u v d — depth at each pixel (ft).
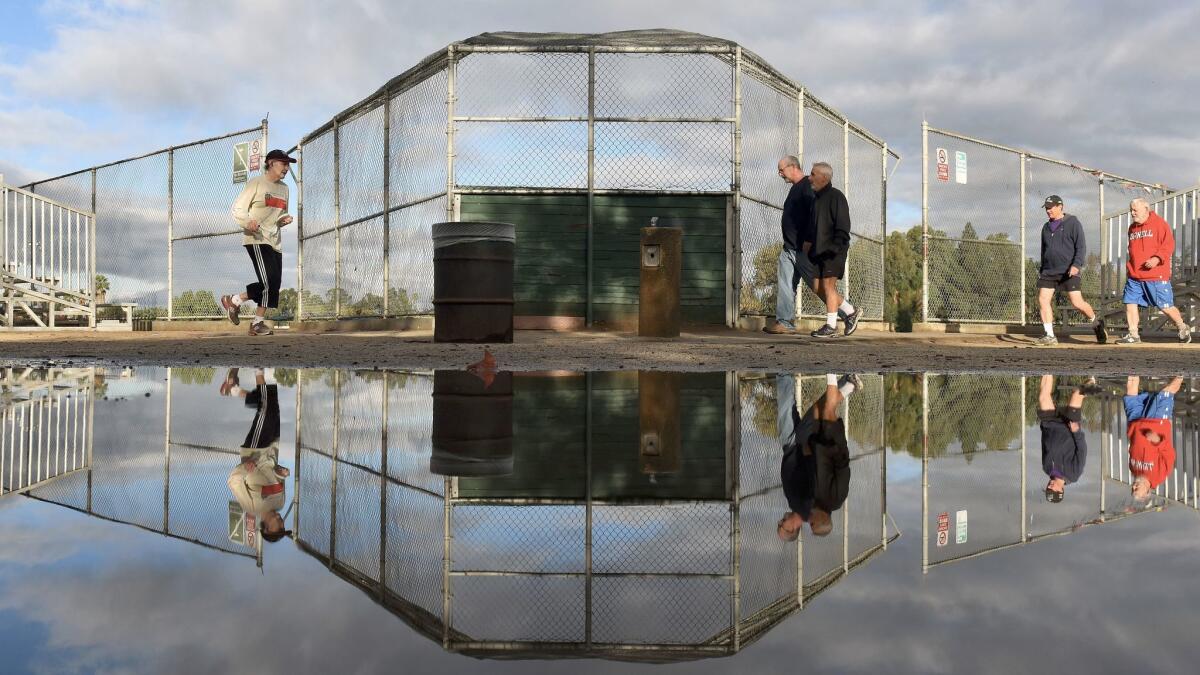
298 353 20.29
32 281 41.78
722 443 5.72
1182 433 6.24
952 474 4.42
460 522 3.33
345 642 1.82
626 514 3.47
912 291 95.50
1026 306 52.08
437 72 34.55
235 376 12.64
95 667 1.56
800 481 4.22
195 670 1.56
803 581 2.35
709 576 2.47
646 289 27.94
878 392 10.50
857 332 37.83
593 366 15.94
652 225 28.99
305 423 6.81
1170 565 2.43
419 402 8.64
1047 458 5.00
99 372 13.48
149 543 2.72
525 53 33.76
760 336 30.32
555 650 1.84
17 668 1.53
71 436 5.86
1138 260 32.94
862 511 3.43
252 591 2.23
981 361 19.15
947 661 1.63
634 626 2.01
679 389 10.68
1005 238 48.57
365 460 4.96
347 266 42.50
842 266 28.73
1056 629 1.81
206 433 6.10
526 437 6.01
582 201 34.24
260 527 3.11
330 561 2.60
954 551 2.65
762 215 36.14
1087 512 3.32
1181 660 1.60
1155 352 24.70
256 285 31.53
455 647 1.83
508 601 2.23
